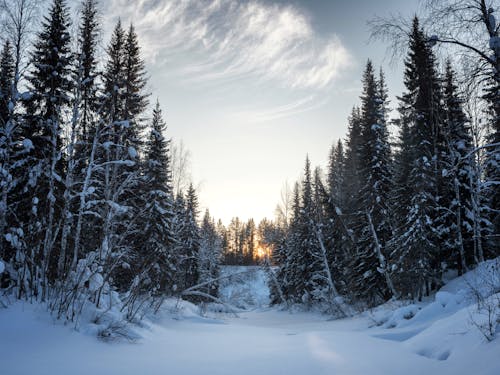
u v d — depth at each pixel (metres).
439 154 19.42
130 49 19.12
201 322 18.53
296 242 35.84
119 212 13.88
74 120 12.16
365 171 24.23
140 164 17.08
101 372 6.23
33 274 11.13
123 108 17.72
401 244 19.08
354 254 26.11
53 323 8.96
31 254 11.00
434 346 7.50
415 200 18.59
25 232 12.44
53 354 7.28
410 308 14.39
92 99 13.43
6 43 11.51
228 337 12.60
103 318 10.36
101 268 11.88
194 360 7.67
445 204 20.73
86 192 12.29
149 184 21.69
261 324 23.75
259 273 62.91
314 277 31.05
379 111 25.12
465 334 6.91
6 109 12.13
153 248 20.78
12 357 6.77
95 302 11.47
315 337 11.24
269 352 8.73
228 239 98.00
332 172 39.06
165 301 20.03
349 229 27.27
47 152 13.20
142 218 19.61
